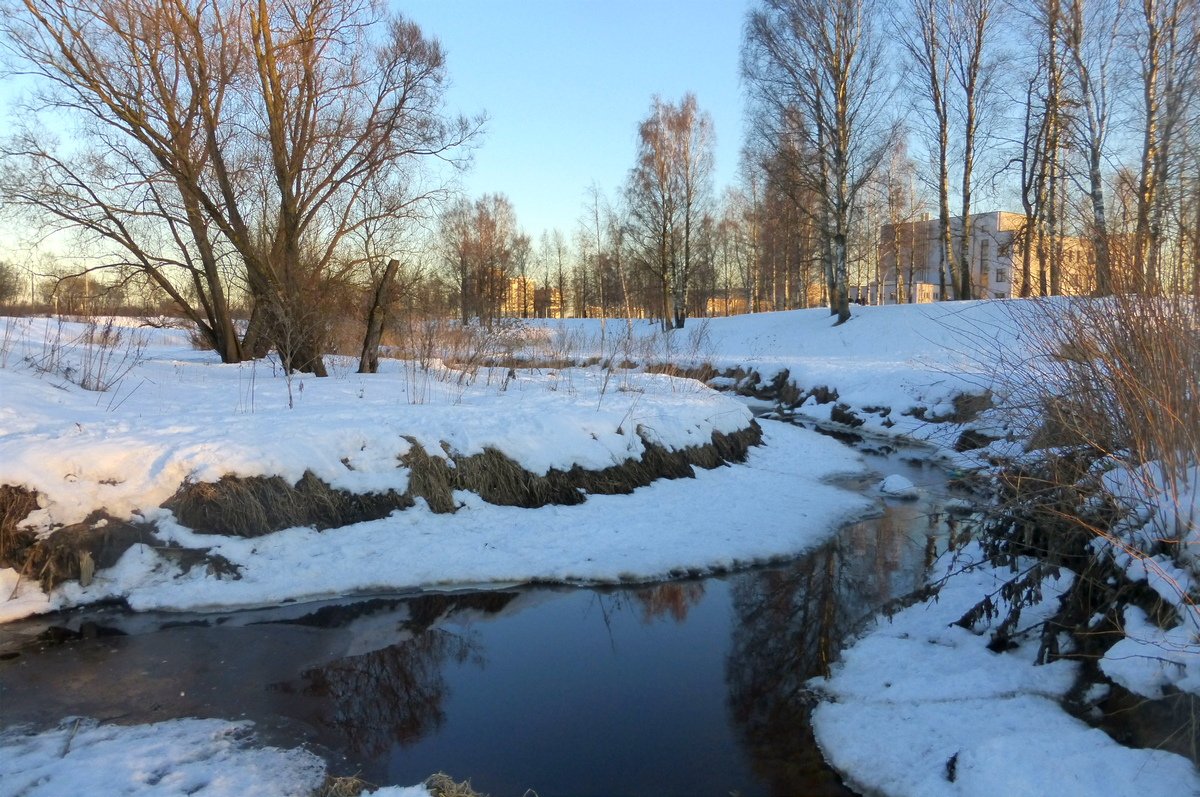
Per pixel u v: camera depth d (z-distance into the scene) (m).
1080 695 4.32
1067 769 3.65
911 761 4.10
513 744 4.47
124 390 9.99
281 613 6.29
